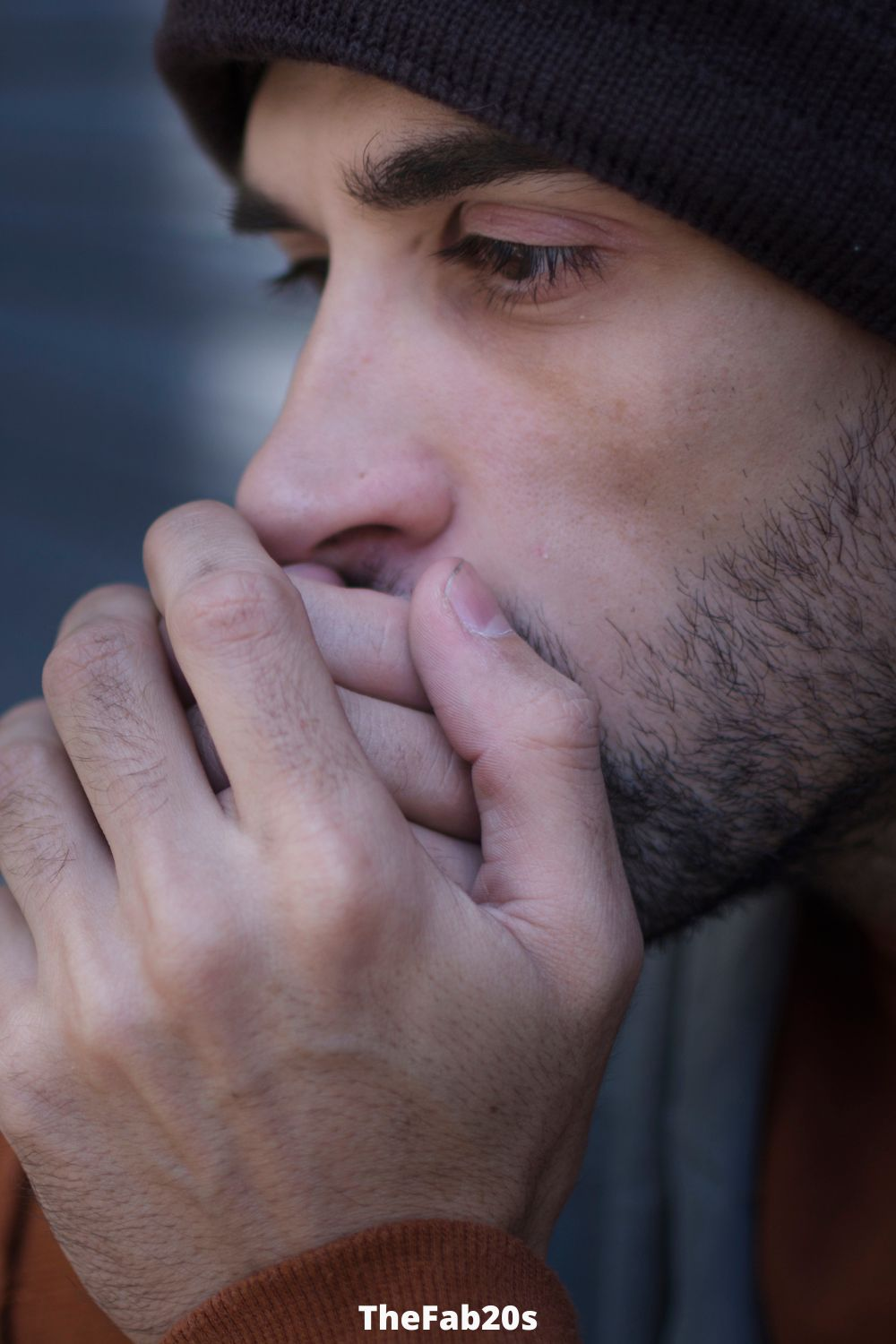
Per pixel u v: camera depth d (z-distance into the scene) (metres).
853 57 0.78
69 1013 0.77
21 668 2.60
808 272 0.82
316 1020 0.74
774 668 0.94
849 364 0.88
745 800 0.97
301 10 0.82
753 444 0.88
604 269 0.86
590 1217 1.74
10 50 2.42
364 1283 0.75
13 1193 0.90
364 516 0.92
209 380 2.17
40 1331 0.89
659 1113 1.65
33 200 2.45
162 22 1.03
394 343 0.93
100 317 2.35
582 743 0.82
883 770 1.02
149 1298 0.80
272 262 2.03
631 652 0.92
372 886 0.73
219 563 0.81
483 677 0.83
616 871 0.84
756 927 1.50
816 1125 1.44
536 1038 0.79
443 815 0.86
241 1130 0.76
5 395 2.60
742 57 0.78
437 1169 0.78
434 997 0.76
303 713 0.75
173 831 0.76
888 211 0.80
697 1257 1.53
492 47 0.78
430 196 0.86
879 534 0.93
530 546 0.92
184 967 0.73
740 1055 1.52
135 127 2.23
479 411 0.91
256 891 0.74
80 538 2.47
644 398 0.87
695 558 0.91
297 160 0.94
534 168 0.81
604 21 0.77
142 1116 0.77
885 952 1.30
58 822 0.84
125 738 0.80
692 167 0.78
